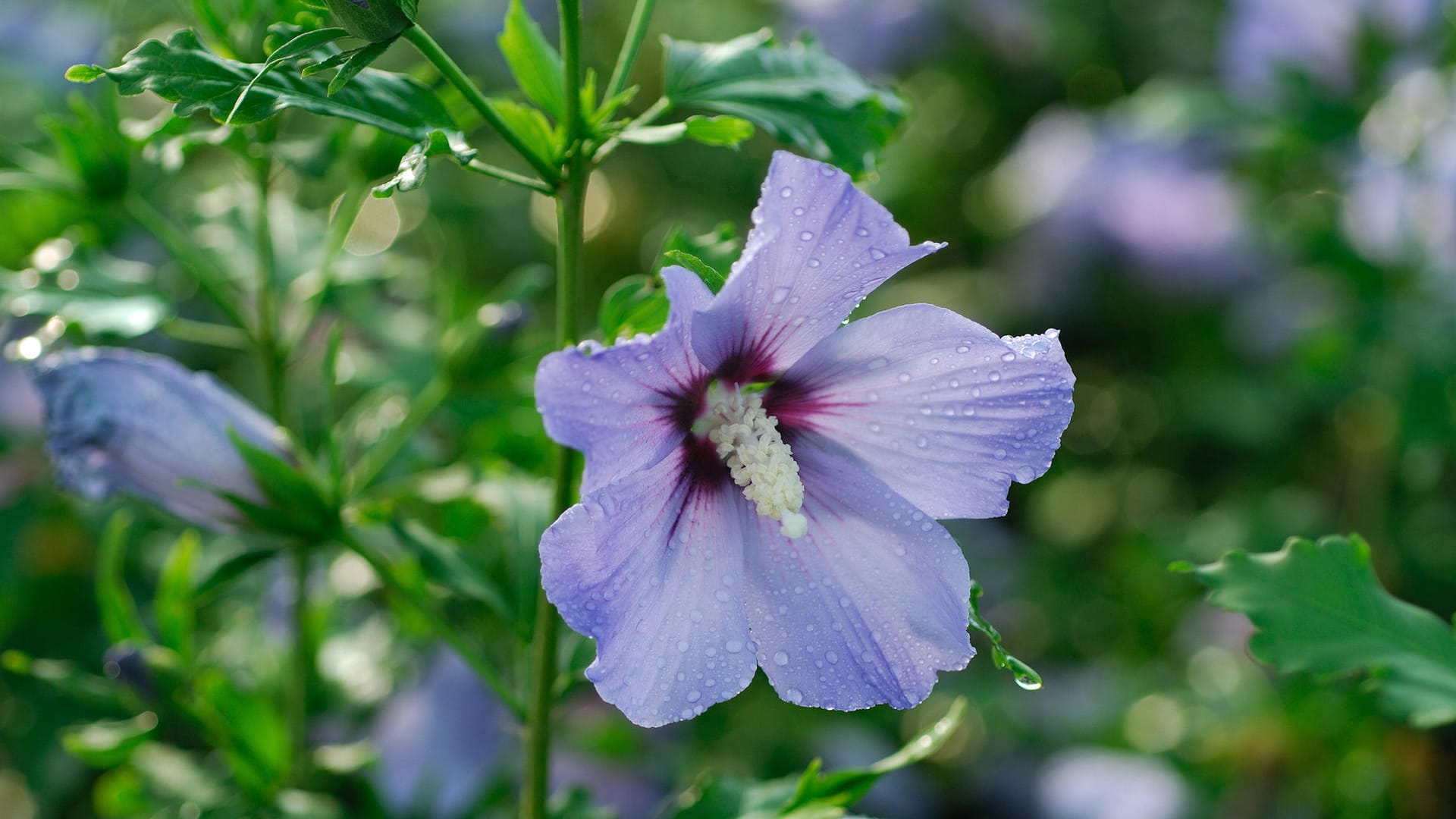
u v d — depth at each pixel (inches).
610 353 15.7
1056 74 34.6
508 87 32.6
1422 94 28.0
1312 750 25.9
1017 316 33.1
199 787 21.0
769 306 16.5
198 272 20.8
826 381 17.1
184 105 16.7
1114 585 31.4
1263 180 32.0
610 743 24.1
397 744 22.7
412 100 17.3
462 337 21.5
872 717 27.8
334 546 20.8
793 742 26.8
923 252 16.1
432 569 19.3
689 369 16.6
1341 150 28.7
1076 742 28.2
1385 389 27.4
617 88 18.1
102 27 29.8
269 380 20.9
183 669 20.2
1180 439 33.1
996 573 30.6
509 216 32.8
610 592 16.0
